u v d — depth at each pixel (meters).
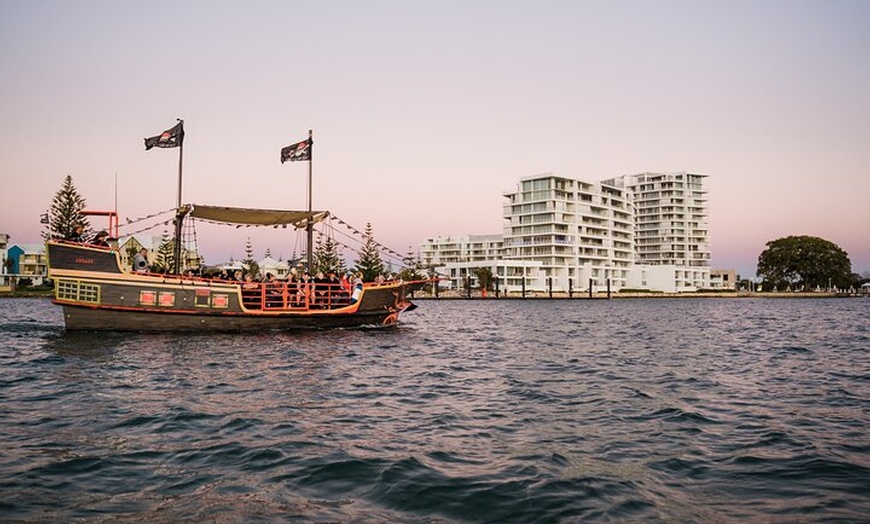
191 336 27.53
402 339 29.02
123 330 27.91
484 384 15.65
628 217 155.12
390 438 9.74
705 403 12.98
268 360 19.66
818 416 11.61
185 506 6.61
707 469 8.13
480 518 6.37
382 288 33.25
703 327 41.81
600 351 24.59
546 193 132.88
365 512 6.50
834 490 7.22
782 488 7.32
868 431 10.33
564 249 133.88
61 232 85.44
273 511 6.48
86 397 13.08
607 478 7.71
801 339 31.00
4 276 113.50
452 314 65.12
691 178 170.62
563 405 12.76
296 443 9.27
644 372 18.06
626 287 150.25
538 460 8.52
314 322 31.44
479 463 8.37
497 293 122.25
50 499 6.77
